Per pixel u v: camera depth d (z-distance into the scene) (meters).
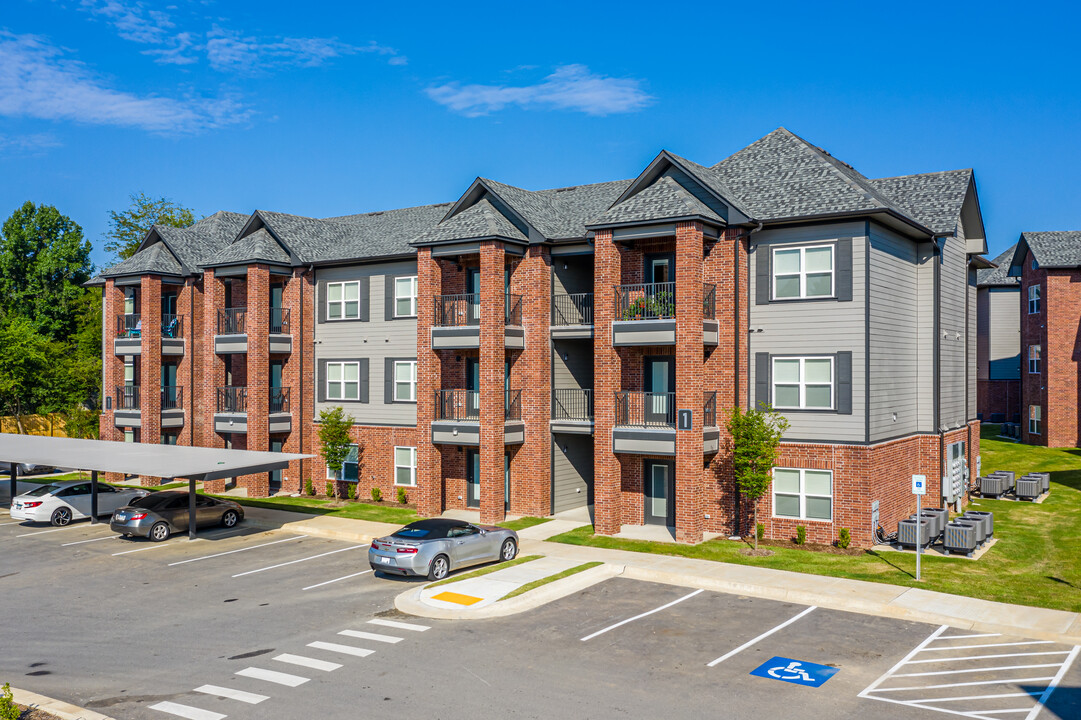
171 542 28.67
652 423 28.50
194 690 14.81
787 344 27.23
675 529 28.34
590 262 35.09
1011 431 55.19
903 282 29.81
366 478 37.34
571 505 33.66
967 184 31.30
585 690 14.62
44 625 19.03
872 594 20.50
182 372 43.00
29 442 37.31
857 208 25.72
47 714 13.65
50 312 67.94
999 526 29.72
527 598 20.33
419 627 18.52
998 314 61.03
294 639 17.73
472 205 33.44
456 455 34.75
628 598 20.97
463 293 34.00
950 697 14.33
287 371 39.69
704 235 27.27
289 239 39.19
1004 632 17.98
